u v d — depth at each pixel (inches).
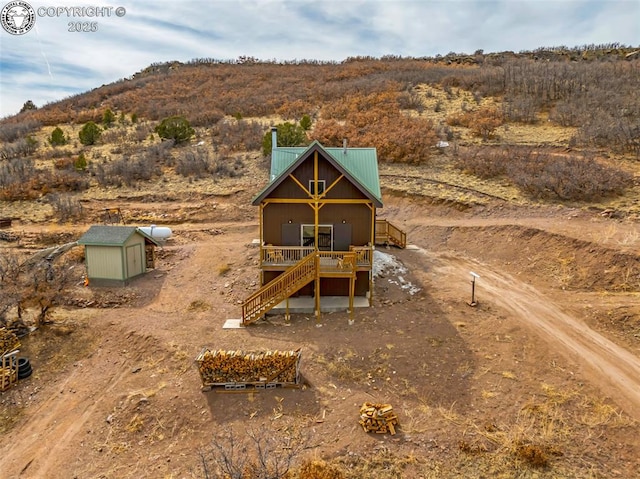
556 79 1985.7
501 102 1927.9
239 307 836.6
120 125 2228.1
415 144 1535.4
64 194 1435.8
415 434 490.3
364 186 779.4
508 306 767.7
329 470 430.6
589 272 825.5
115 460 499.5
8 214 1311.5
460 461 451.5
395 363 626.8
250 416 537.3
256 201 799.1
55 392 636.7
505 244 1008.9
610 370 585.3
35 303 781.9
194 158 1620.3
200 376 590.9
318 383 591.8
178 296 896.3
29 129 2231.8
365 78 2522.1
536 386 563.2
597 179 1111.6
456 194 1272.1
